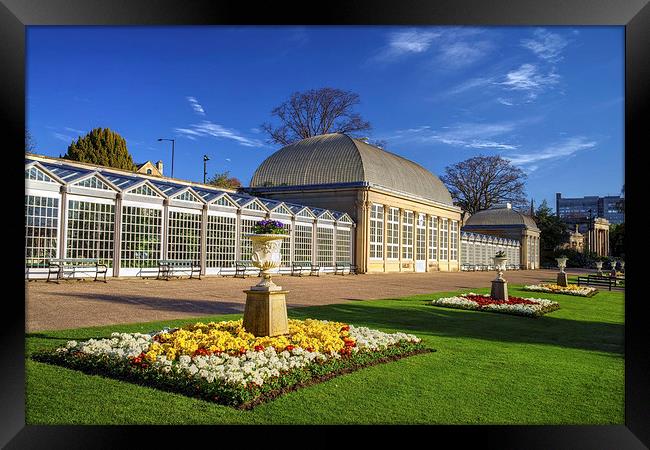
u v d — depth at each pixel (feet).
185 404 22.85
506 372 30.12
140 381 25.68
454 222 218.38
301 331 36.55
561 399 25.58
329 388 25.75
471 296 72.74
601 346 40.57
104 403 22.72
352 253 148.05
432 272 190.70
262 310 34.42
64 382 25.31
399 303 66.33
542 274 208.03
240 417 21.58
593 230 350.02
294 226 126.52
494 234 289.53
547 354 36.19
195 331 35.55
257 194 159.74
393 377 28.09
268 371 26.11
